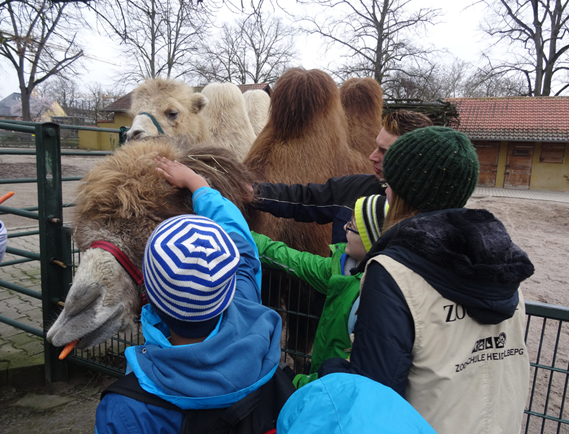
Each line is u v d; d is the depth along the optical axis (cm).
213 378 103
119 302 145
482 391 120
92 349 351
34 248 662
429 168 125
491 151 2503
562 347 434
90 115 4931
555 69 2981
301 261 211
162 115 504
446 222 119
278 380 119
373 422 78
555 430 301
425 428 79
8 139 2622
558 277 712
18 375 323
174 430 103
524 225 1238
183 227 105
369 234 165
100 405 106
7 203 1032
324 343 173
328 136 284
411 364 116
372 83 380
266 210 234
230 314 118
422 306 113
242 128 493
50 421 288
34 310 436
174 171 162
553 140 2280
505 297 114
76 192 166
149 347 110
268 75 3331
